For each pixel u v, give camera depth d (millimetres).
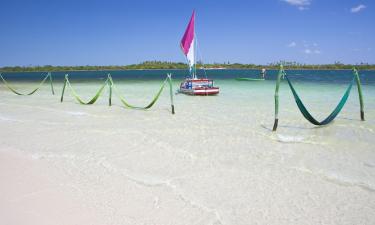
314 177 8039
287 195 7039
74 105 20938
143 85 41281
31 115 16938
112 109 19016
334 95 26422
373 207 6484
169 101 22828
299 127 13672
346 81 47375
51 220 5934
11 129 13453
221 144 11016
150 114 17078
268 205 6586
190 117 16078
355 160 9328
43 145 10938
